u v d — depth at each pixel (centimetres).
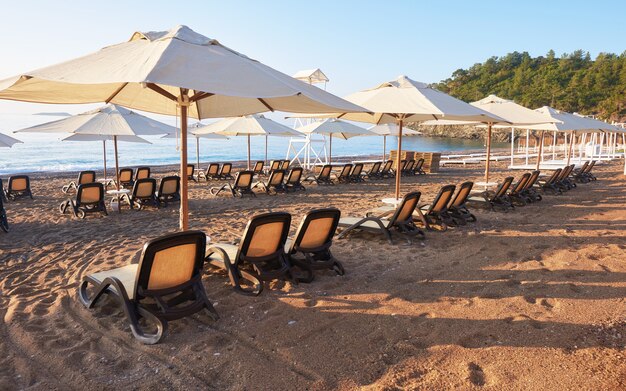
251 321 339
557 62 12019
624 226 676
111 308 365
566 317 331
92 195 856
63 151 3919
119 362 277
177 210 939
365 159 3158
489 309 353
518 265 476
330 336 310
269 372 262
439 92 658
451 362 269
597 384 239
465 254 527
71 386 251
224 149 4656
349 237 623
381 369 263
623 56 11394
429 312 350
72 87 355
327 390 242
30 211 934
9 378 261
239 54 356
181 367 271
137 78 246
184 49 307
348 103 364
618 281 411
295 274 450
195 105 569
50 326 335
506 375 252
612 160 2505
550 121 793
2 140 848
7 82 277
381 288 411
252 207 979
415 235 620
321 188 1344
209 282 429
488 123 944
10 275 473
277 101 457
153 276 319
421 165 1778
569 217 768
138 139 1275
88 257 548
